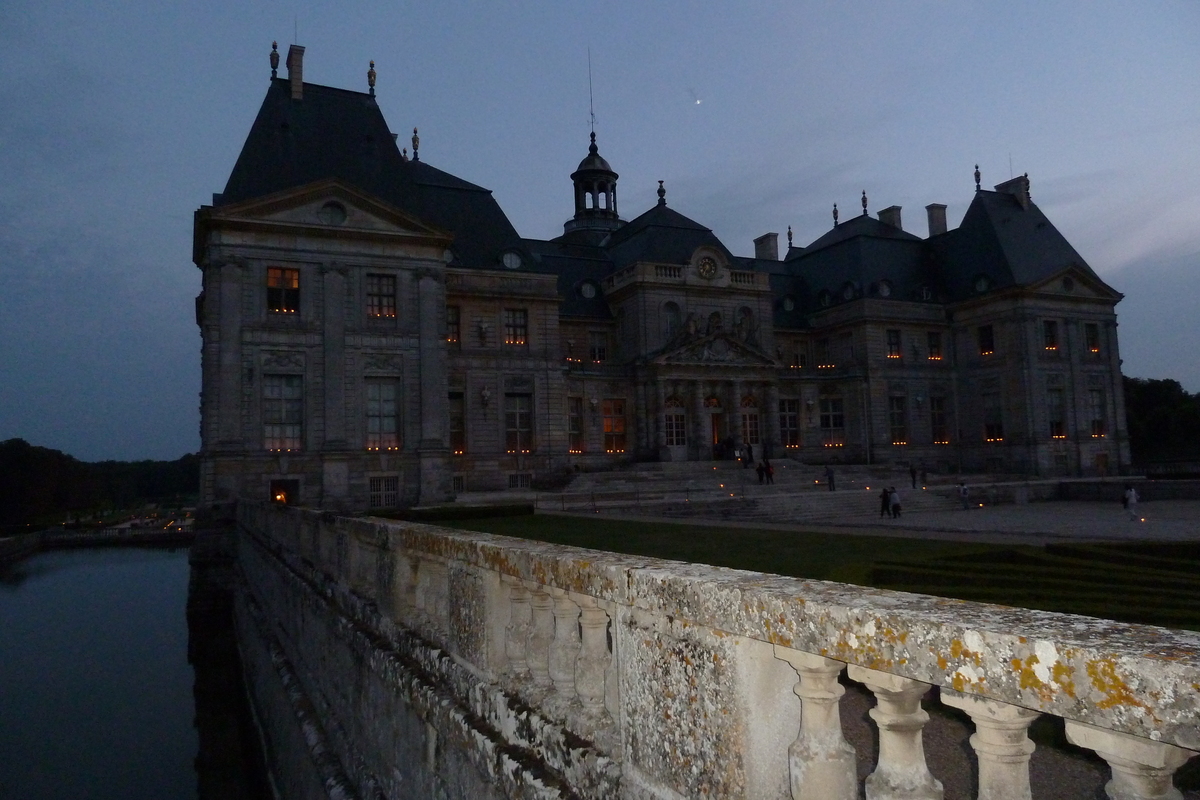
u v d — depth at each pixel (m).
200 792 21.09
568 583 4.82
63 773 22.28
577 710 4.89
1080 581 15.55
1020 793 2.60
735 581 3.61
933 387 71.62
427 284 45.69
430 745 6.86
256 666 22.05
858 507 44.19
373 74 52.38
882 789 2.98
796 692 3.42
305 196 42.94
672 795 3.85
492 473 52.88
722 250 64.25
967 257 72.06
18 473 110.56
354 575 10.95
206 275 43.22
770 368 64.69
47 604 48.41
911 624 2.69
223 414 40.53
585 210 81.69
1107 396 70.38
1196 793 6.06
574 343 63.66
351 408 43.47
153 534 93.69
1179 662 2.00
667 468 56.47
